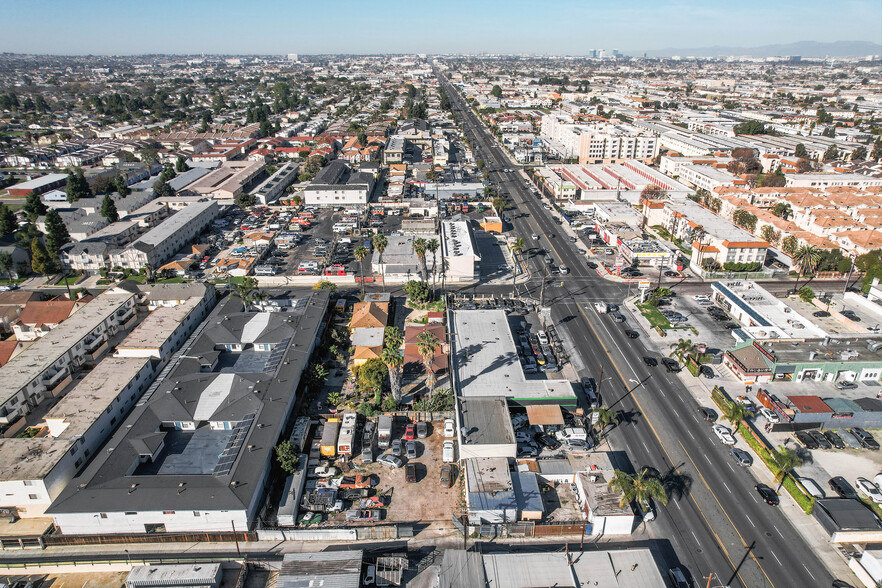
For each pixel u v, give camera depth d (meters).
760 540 76.12
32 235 175.75
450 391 106.50
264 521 79.12
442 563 69.50
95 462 83.81
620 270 162.62
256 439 88.25
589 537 77.06
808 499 80.50
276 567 71.88
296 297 147.50
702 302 144.88
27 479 78.69
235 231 198.62
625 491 76.94
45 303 133.25
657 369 116.44
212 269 169.62
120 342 126.75
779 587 69.38
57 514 74.69
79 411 94.12
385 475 88.00
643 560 70.06
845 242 167.75
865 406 98.12
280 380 103.62
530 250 184.12
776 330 123.50
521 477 84.75
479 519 77.69
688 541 76.12
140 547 75.88
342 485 85.38
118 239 180.25
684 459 91.31
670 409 103.81
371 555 73.81
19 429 98.56
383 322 129.38
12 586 70.38
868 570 69.44
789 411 97.06
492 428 91.81
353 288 154.88
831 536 75.81
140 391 107.31
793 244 168.25
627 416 101.81
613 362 118.94
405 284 156.25
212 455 89.62
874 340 117.69
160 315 128.25
